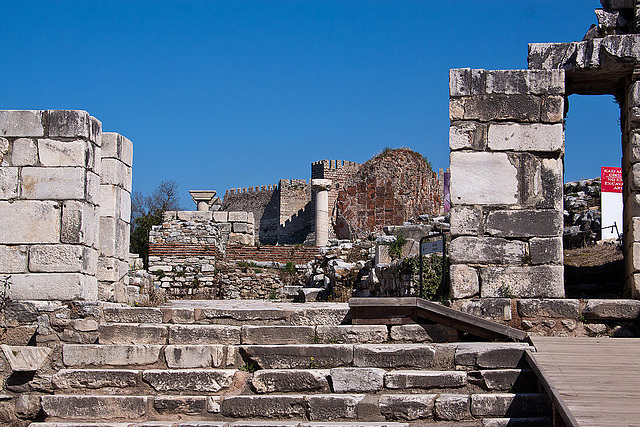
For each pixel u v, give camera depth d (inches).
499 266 448.8
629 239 457.7
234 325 447.2
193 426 364.2
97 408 387.5
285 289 942.4
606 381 333.4
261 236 3024.1
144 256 1601.9
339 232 1450.5
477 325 416.5
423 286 539.5
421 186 1491.1
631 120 458.3
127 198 603.5
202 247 1056.2
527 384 377.1
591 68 466.0
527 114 457.4
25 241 458.3
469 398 367.6
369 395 378.6
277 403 378.3
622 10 484.1
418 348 395.2
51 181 462.6
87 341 443.5
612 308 432.5
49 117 467.5
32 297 454.0
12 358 417.7
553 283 443.5
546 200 451.2
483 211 453.1
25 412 410.0
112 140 575.5
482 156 456.1
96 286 483.5
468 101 460.1
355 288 791.1
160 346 416.8
